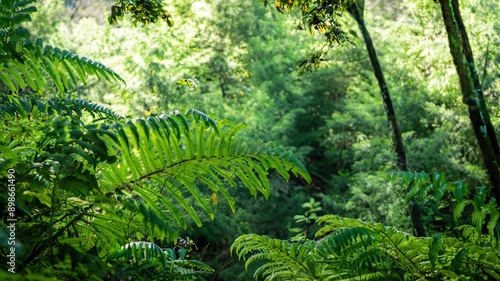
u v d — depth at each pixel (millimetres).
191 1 15453
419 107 13703
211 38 17156
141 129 2449
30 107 2354
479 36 11523
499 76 11508
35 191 2352
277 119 17562
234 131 2592
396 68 14719
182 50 15297
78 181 2133
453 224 10312
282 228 13156
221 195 9531
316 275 3316
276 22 18703
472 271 3205
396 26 13422
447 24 4004
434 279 3227
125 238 2561
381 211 11289
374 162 13234
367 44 9742
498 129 10469
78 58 2742
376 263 3270
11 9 2312
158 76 12547
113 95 12398
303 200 13820
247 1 18109
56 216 2420
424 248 3242
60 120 2377
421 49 12828
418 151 12062
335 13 3932
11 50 2316
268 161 2564
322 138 18875
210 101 14758
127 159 2445
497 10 11531
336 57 16062
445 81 12594
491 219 3016
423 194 3137
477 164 12148
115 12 4047
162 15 4121
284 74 19062
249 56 18562
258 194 12945
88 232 2596
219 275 11453
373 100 15703
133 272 2361
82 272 2004
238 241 3463
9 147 2379
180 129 2498
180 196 2602
